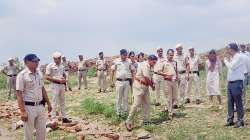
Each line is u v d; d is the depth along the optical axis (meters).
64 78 13.80
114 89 23.05
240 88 12.13
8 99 22.44
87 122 14.17
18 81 9.26
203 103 16.36
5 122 15.41
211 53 15.27
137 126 13.23
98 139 12.02
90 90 23.59
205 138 11.52
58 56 13.54
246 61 12.52
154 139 11.79
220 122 13.18
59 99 13.82
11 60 22.30
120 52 14.42
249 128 12.21
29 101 9.39
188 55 16.25
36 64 9.39
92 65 32.91
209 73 15.30
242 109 12.30
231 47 12.04
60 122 13.95
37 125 9.63
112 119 14.12
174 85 14.24
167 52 14.26
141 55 16.81
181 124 13.16
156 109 15.66
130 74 14.45
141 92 12.79
